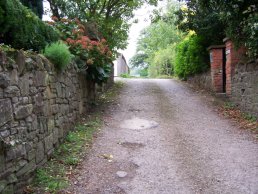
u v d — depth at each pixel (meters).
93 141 6.04
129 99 10.28
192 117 8.01
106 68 8.91
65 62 5.70
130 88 12.64
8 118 3.53
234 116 7.97
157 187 4.23
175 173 4.66
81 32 8.36
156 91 11.87
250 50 7.32
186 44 14.79
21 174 3.84
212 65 10.80
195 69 12.84
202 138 6.30
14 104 3.70
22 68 3.97
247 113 7.92
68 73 6.43
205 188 4.19
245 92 8.13
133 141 6.14
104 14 13.12
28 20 5.60
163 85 13.69
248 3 7.36
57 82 5.60
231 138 6.28
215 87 10.73
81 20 11.04
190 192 4.09
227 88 9.62
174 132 6.72
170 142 6.07
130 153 5.48
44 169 4.55
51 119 5.16
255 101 7.47
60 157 5.09
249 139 6.19
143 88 12.66
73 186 4.16
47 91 5.00
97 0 12.45
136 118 7.94
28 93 4.16
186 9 11.43
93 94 9.18
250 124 7.11
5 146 3.40
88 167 4.81
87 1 12.22
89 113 8.28
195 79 13.55
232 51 9.14
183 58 15.10
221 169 4.79
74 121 6.91
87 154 5.33
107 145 5.86
